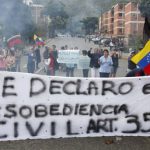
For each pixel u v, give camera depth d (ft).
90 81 13.83
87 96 13.87
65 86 13.73
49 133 13.84
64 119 13.85
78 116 13.92
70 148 13.29
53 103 13.74
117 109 14.07
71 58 44.60
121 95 14.03
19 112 13.62
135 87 14.06
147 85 14.08
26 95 13.58
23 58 67.46
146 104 14.17
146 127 14.26
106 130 14.11
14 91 13.53
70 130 13.92
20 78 13.51
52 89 13.69
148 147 13.67
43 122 13.78
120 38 166.09
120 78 13.96
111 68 35.37
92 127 14.02
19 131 13.70
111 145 13.75
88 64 41.39
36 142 13.78
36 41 77.87
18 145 13.46
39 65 58.65
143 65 15.79
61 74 48.16
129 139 14.42
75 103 13.84
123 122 14.16
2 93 13.47
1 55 42.63
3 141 13.85
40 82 13.61
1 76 13.39
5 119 13.58
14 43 47.83
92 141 14.06
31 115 13.69
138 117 14.20
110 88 13.96
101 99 13.94
